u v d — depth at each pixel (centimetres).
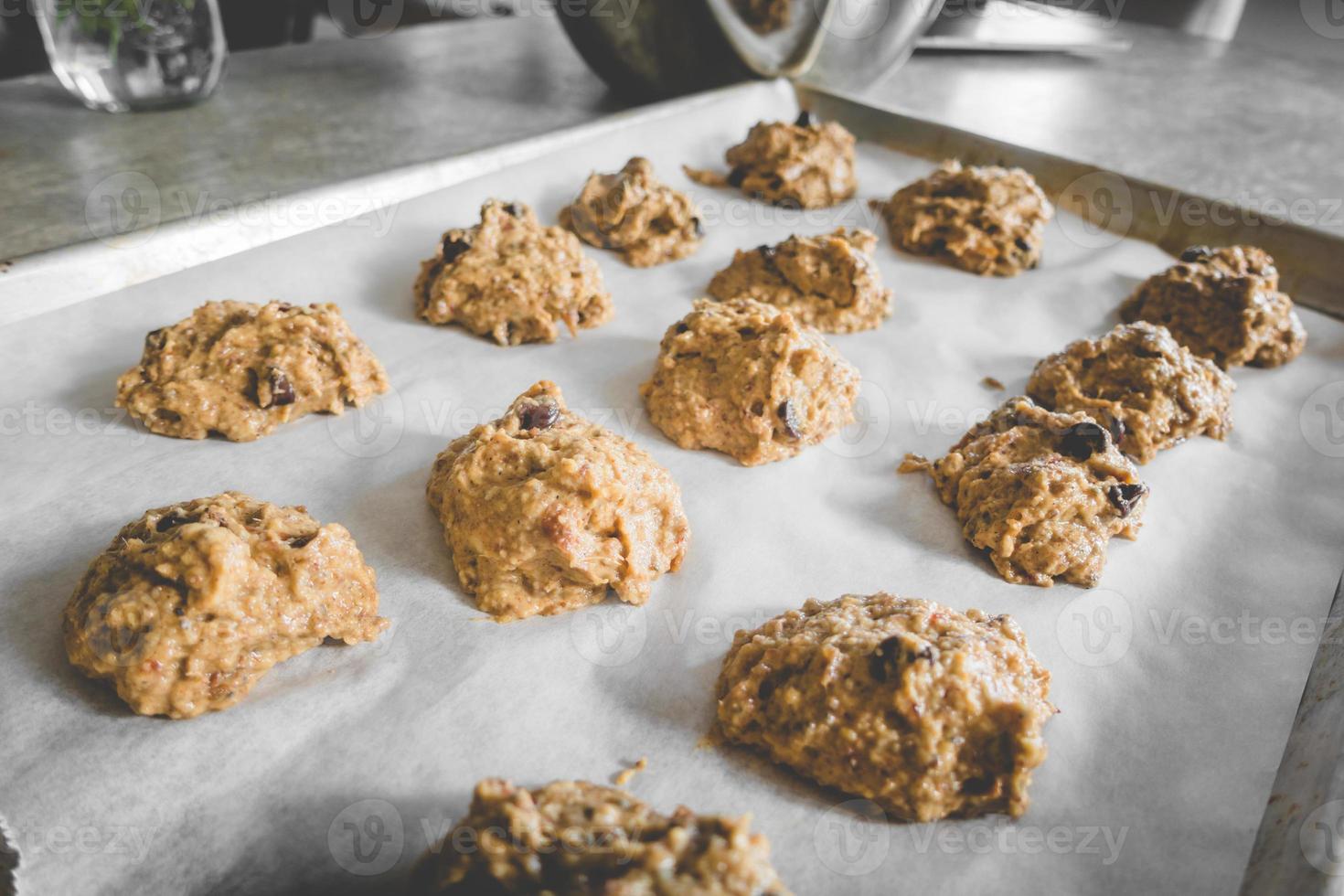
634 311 31
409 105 39
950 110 43
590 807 17
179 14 36
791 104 40
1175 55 52
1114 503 23
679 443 26
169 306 27
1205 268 31
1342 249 31
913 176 38
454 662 20
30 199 31
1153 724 20
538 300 29
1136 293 32
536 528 21
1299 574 24
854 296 30
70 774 18
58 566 21
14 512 22
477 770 19
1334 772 18
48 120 36
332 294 29
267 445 25
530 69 44
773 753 19
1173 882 18
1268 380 30
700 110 37
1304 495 26
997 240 33
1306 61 52
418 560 22
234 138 36
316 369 25
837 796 19
